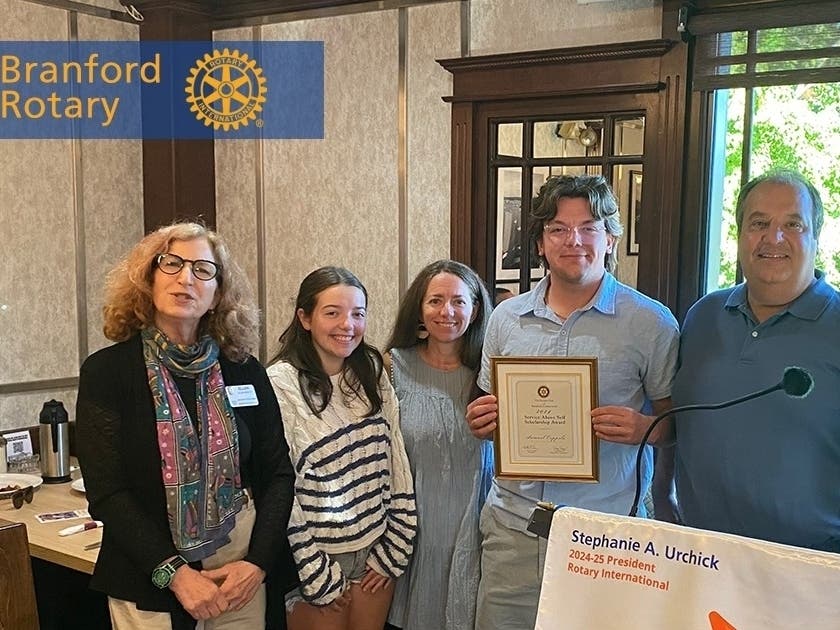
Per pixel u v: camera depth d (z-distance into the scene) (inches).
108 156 150.0
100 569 77.5
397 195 140.2
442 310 94.3
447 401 96.0
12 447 134.0
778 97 109.8
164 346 78.1
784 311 72.2
